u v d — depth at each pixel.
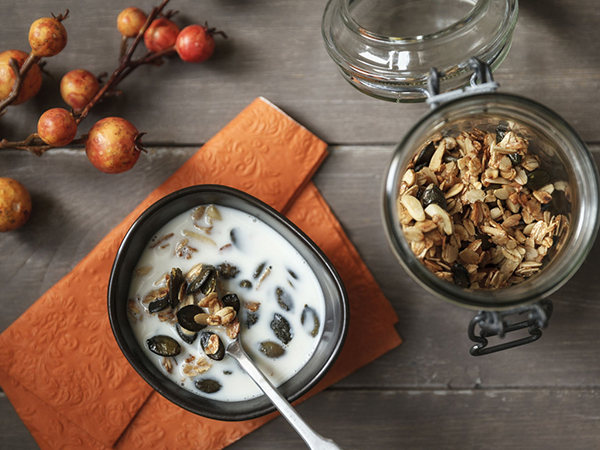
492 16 0.41
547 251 0.40
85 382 0.45
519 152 0.40
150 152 0.46
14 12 0.47
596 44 0.46
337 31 0.43
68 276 0.45
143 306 0.42
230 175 0.45
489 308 0.36
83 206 0.46
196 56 0.44
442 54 0.41
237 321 0.42
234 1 0.47
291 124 0.46
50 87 0.47
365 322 0.46
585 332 0.46
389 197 0.37
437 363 0.46
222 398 0.42
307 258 0.42
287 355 0.42
